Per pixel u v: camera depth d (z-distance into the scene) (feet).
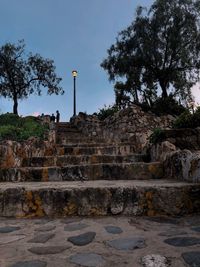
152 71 81.66
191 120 24.04
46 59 97.35
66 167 16.93
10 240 8.15
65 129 60.13
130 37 82.17
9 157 18.85
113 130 45.32
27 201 11.46
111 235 8.43
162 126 45.70
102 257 6.68
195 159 12.49
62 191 11.37
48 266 6.23
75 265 6.25
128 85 80.12
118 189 11.19
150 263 6.18
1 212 11.46
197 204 11.05
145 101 77.25
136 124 43.16
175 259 6.40
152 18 79.56
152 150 20.53
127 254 6.82
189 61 77.36
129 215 10.98
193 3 78.18
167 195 10.98
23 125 47.39
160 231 8.72
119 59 81.35
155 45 78.84
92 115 63.62
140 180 15.44
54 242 7.90
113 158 20.61
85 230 9.05
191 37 78.28
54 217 11.10
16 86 92.99
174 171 14.97
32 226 9.78
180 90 78.79
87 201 11.23
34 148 24.50
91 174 16.80
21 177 16.94
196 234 8.26
